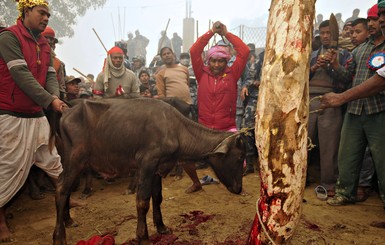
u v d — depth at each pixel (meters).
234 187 3.29
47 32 5.12
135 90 5.59
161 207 4.21
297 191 1.89
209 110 4.60
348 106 4.04
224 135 3.19
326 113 4.51
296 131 1.82
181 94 5.89
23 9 3.40
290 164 1.84
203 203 4.34
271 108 1.82
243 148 3.25
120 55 5.33
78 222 3.80
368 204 4.28
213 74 4.62
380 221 3.70
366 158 4.60
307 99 1.85
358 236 3.35
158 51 11.85
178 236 3.38
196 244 3.18
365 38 4.46
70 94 5.58
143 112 3.01
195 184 4.73
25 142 3.49
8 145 3.38
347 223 3.67
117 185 5.20
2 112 3.36
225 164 3.22
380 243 3.21
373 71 3.85
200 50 4.58
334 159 4.52
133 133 2.99
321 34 4.73
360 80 3.99
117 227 3.63
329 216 3.86
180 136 3.08
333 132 4.48
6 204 3.66
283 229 1.92
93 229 3.61
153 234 3.44
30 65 3.41
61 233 3.07
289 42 1.77
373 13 3.75
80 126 3.11
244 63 4.55
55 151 3.91
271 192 1.90
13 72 3.18
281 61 1.79
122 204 4.35
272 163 1.86
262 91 1.87
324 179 4.58
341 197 4.21
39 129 3.67
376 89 2.85
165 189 4.94
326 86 4.60
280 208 1.90
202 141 3.11
